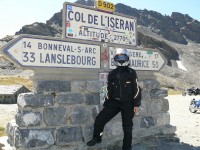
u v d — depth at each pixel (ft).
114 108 12.83
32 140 11.70
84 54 14.03
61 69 13.07
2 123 39.06
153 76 17.38
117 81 12.73
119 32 15.92
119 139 14.75
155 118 16.62
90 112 13.71
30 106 11.76
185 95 115.65
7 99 99.35
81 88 13.50
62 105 12.73
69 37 13.56
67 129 12.76
